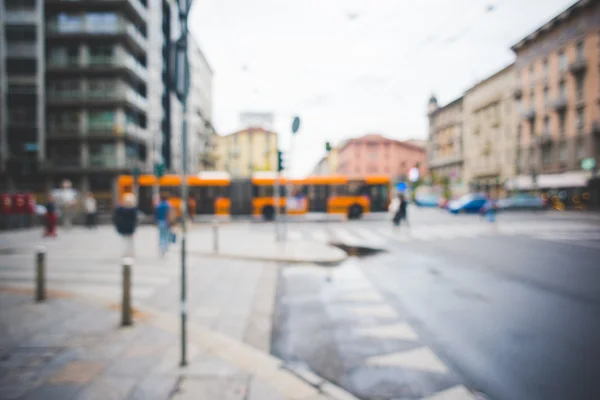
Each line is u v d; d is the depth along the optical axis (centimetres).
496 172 4069
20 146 3206
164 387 285
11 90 3216
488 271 766
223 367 320
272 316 486
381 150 7431
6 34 3219
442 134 5528
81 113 3241
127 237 952
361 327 445
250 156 6412
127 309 429
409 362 348
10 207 1730
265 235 1470
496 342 393
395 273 757
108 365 323
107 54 3269
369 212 2081
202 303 541
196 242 1240
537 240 1254
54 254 1020
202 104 4838
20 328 418
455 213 2772
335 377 320
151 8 3631
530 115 3475
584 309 503
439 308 517
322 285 660
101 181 3238
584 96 2942
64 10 3238
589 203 2989
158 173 1328
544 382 306
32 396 272
